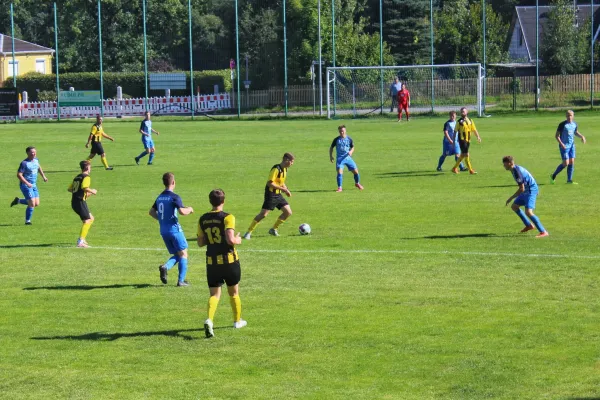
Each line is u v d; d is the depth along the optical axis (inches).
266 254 763.4
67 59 3494.1
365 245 793.6
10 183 1316.4
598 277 652.7
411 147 1683.1
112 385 449.4
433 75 2593.5
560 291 614.9
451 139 1306.6
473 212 960.9
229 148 1745.8
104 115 2723.9
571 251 745.6
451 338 512.4
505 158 806.5
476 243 789.2
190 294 633.0
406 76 2709.2
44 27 4178.2
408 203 1038.4
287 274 684.7
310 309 582.9
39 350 507.2
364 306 587.2
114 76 3282.5
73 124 2465.6
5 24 4126.5
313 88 2637.8
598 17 3376.0
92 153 1438.2
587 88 2662.4
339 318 559.5
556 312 561.6
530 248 761.6
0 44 3474.4
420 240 810.2
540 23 3351.4
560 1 2972.4
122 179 1323.8
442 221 909.2
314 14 2960.1
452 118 1309.1
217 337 525.7
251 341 516.1
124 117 2726.4
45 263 745.0
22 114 2711.6
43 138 2014.0
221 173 1371.8
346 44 2940.5
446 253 749.3
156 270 713.6
